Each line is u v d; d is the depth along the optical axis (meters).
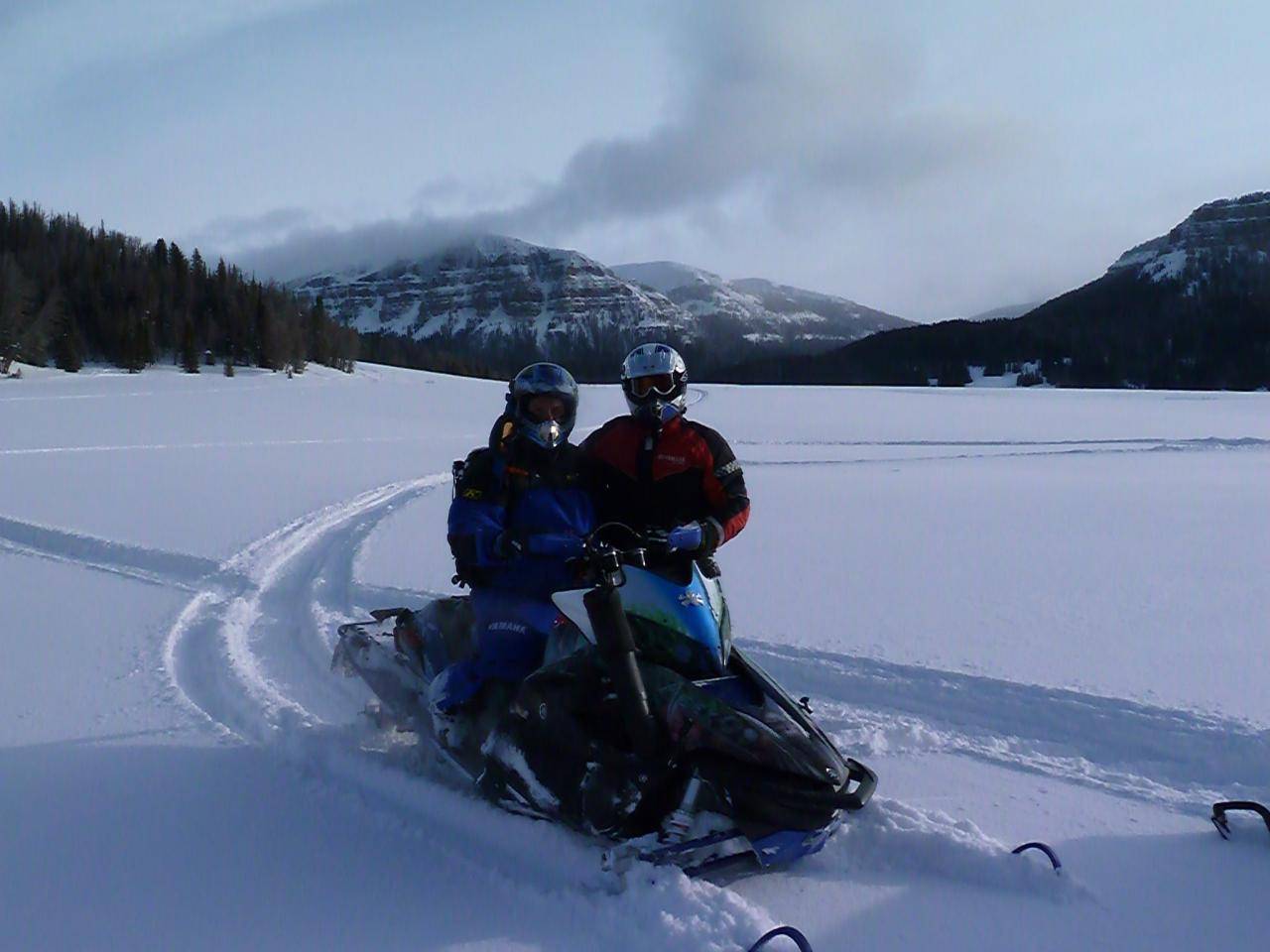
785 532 10.58
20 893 3.43
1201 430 27.34
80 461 18.11
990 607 7.09
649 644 3.66
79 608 7.11
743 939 3.02
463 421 31.69
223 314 78.75
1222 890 3.42
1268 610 6.96
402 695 4.67
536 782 3.70
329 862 3.64
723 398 46.09
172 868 3.60
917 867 3.57
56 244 86.75
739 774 3.35
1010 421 31.28
